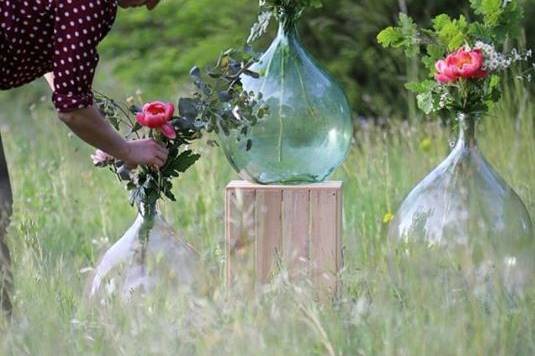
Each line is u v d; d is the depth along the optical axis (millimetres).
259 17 8586
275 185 8547
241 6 20219
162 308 7418
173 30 20562
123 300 7688
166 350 6781
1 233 7535
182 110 8125
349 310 7383
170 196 8211
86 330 7211
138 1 7363
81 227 11828
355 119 18547
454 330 6793
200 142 14867
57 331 7082
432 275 7703
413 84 8922
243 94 8195
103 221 11453
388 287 7578
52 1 6961
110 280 8008
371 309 7211
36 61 7176
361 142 15227
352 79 19266
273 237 8469
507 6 8938
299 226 8445
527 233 8539
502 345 6758
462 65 8578
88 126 7156
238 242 8477
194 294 7828
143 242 8125
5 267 7578
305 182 8602
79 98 7008
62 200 12438
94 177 14094
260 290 7871
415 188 8773
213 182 12305
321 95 8414
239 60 8562
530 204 10320
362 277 8094
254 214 8461
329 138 8453
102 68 22156
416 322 6883
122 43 21125
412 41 9070
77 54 6910
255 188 8453
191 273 8047
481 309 7246
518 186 11523
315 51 19484
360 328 6961
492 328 6910
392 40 9125
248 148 8297
